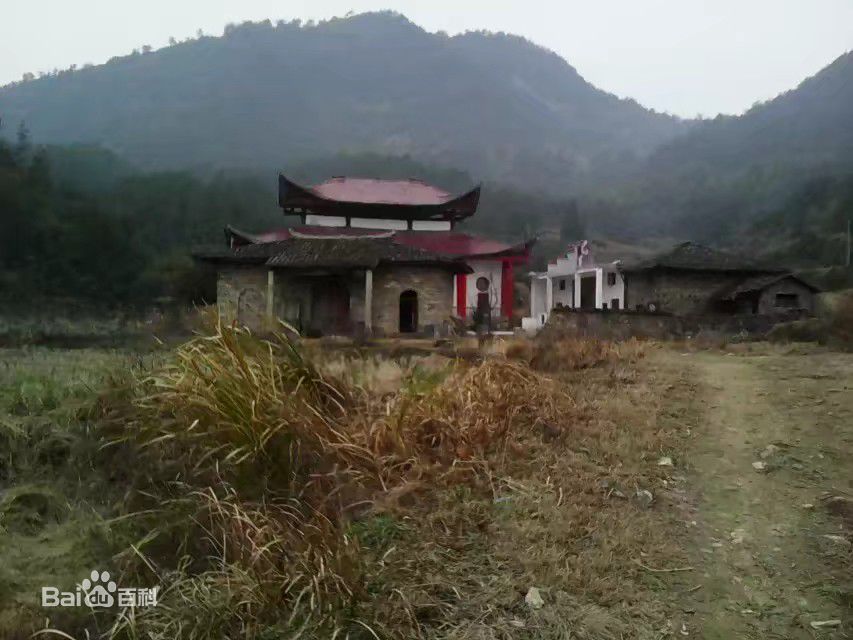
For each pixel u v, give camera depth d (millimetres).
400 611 3271
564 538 4020
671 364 9062
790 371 8172
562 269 36625
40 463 5328
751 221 69250
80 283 36312
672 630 3234
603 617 3307
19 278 34062
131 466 4934
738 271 26516
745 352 11195
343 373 6203
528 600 3434
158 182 54781
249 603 3232
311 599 3219
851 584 3521
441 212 33812
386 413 5336
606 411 6438
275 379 5324
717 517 4359
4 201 36875
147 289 35875
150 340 11312
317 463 4605
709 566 3785
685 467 5145
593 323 16719
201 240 47531
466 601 3438
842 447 5316
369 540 3980
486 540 4043
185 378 4926
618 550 3912
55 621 3297
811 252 51500
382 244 23422
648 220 84000
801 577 3637
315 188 34281
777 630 3227
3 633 3186
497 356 9711
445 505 4422
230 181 61406
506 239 76000
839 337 11891
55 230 38438
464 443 5230
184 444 4715
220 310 6730
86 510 4566
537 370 8906
